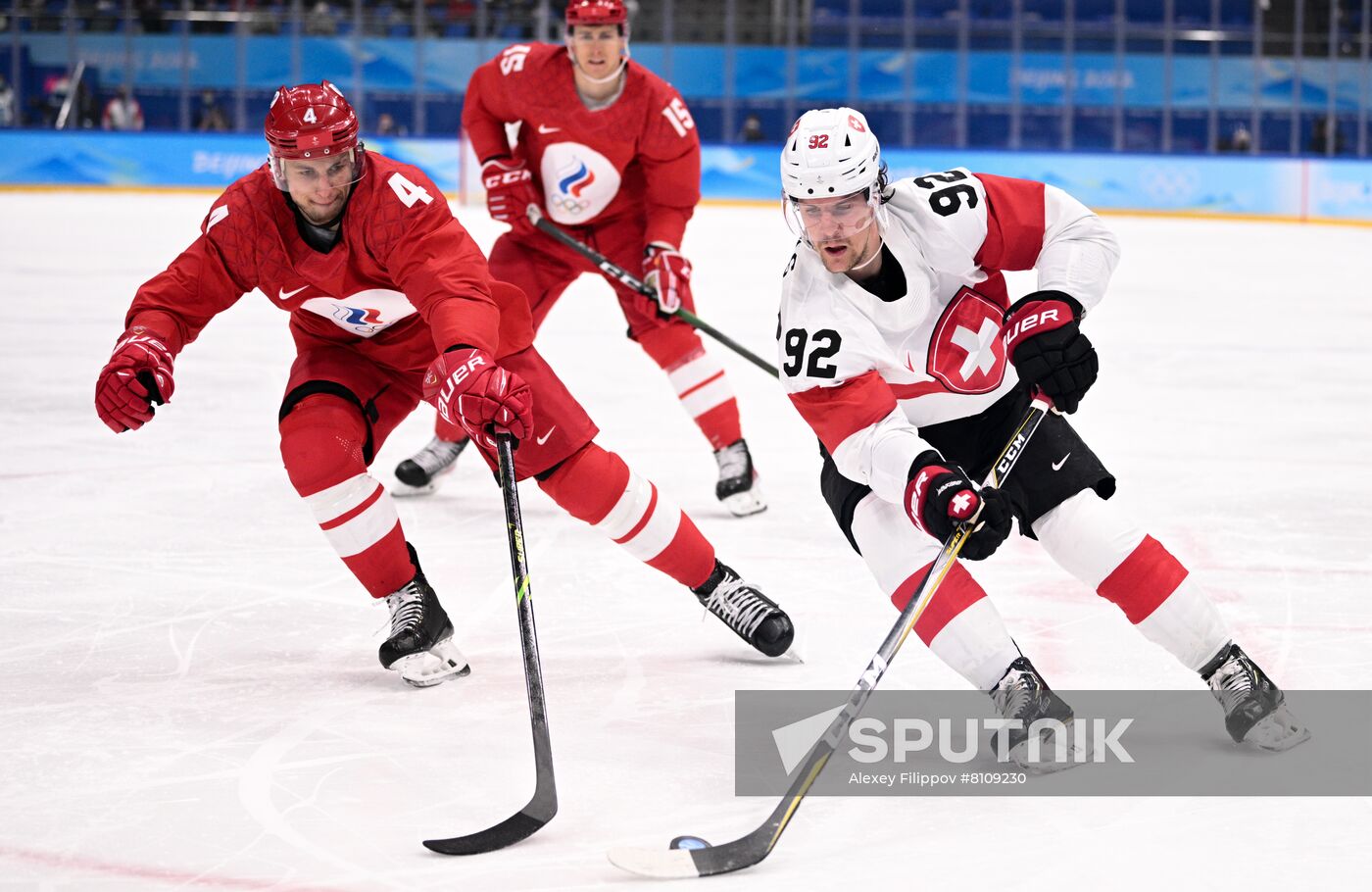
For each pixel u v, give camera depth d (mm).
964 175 9578
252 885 7445
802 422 21922
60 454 18562
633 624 12289
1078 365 9109
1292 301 37156
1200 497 16750
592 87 16516
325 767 9133
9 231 46688
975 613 9227
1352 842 7977
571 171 16984
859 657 11430
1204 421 21750
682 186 17094
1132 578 9211
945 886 7469
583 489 10914
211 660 11258
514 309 10758
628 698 10484
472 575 13695
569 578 13641
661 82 16828
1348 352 29047
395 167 10055
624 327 31891
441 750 9438
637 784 8906
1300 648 11469
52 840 7977
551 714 10156
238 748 9430
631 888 7469
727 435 16438
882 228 9086
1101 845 7973
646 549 11156
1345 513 16000
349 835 8102
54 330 28812
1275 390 24562
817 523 15883
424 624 10625
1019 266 9609
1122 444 19938
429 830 8195
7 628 11922
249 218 10000
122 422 9805
